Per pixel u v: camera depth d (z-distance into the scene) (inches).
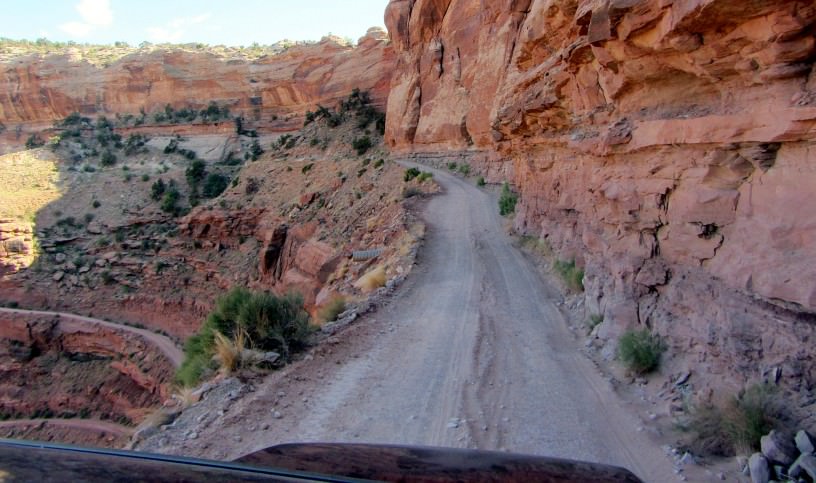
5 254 2442.2
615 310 400.2
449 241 1019.9
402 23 2824.8
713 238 298.0
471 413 330.3
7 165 3398.1
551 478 85.5
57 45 6141.7
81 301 2364.7
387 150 2800.2
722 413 251.9
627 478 87.8
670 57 312.5
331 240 1654.8
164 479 56.4
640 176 367.9
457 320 551.8
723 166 287.1
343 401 354.9
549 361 413.7
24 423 1836.9
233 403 344.5
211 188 3016.7
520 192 1056.2
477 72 1998.0
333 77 4018.2
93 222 2780.5
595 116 478.3
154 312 2290.8
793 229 237.3
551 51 661.3
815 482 191.2
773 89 249.9
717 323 283.4
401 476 81.6
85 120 4603.8
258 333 440.1
